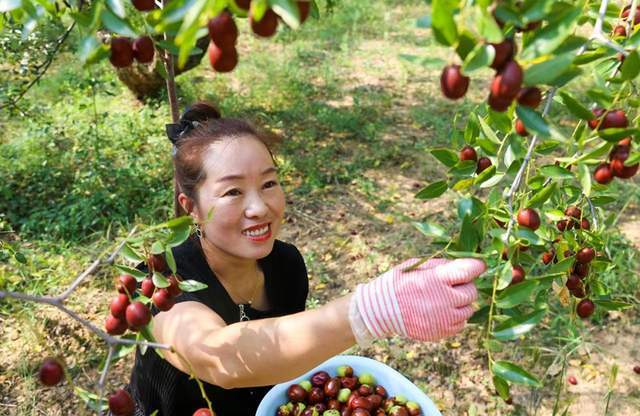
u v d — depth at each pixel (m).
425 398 2.39
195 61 5.50
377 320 1.29
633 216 4.99
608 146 1.24
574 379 3.48
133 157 5.67
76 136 6.00
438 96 7.51
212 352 1.47
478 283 1.49
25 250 4.37
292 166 5.73
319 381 2.51
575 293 1.82
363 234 4.89
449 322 1.27
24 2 1.19
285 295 2.28
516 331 1.27
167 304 1.48
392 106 7.25
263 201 1.82
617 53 1.23
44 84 7.21
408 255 4.62
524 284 1.29
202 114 2.13
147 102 6.77
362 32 9.85
